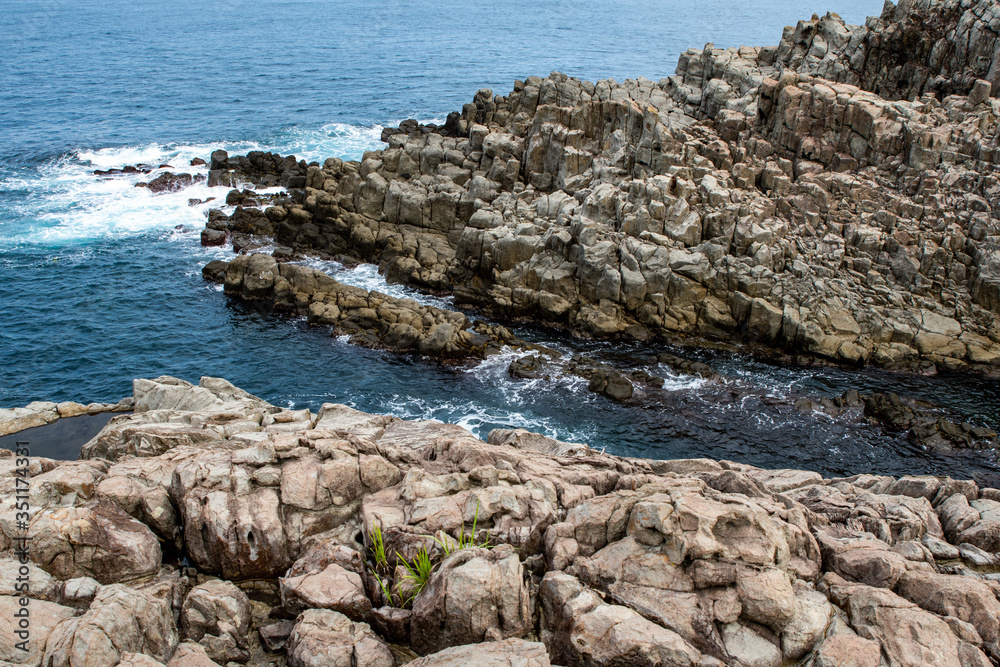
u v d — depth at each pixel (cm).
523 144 5672
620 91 6266
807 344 4288
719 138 5575
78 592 1330
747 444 3556
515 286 4844
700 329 4538
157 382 2588
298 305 4788
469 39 16888
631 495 1509
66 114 9206
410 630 1347
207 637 1347
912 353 4272
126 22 18600
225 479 1571
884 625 1317
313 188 5838
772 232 4638
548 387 3997
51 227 5956
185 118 9194
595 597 1333
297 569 1462
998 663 1289
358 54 14538
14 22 17838
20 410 2455
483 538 1523
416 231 5484
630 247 4634
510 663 1158
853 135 5094
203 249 5675
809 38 6066
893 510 1750
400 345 4341
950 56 5406
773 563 1365
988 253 4406
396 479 1691
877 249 4622
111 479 1577
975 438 3553
